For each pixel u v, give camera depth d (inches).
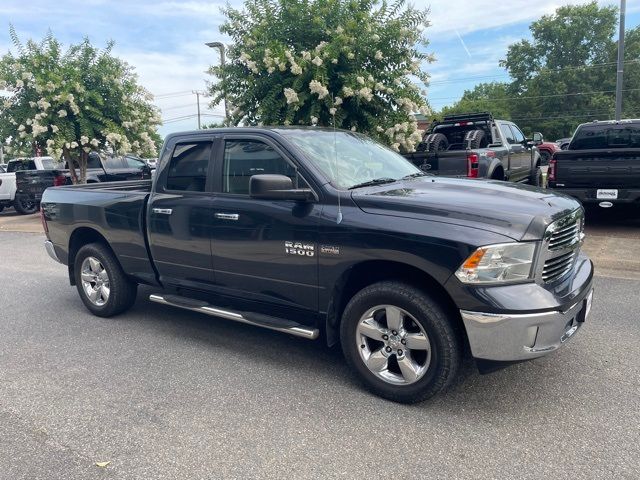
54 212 232.5
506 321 122.4
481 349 126.6
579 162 332.2
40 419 137.1
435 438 123.4
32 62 517.3
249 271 166.2
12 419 137.5
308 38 379.6
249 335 197.3
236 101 396.8
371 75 359.6
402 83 381.4
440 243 127.6
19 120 529.0
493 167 374.3
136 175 714.8
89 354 181.9
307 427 129.7
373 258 138.1
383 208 139.9
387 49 366.9
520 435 123.6
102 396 149.3
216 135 178.1
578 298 134.5
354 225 140.9
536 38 2468.0
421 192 148.3
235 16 390.0
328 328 153.1
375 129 368.5
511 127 472.1
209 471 112.9
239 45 392.5
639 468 109.8
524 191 151.9
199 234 177.0
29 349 188.1
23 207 674.8
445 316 131.2
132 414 138.4
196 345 187.9
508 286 124.6
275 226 156.9
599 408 134.6
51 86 501.0
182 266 186.2
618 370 155.2
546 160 1031.0
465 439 122.6
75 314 230.2
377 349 145.3
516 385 148.3
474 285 124.3
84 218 217.8
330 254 145.9
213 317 221.3
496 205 134.3
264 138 165.8
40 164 663.1
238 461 116.3
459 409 136.5
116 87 554.3
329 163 161.6
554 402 138.3
